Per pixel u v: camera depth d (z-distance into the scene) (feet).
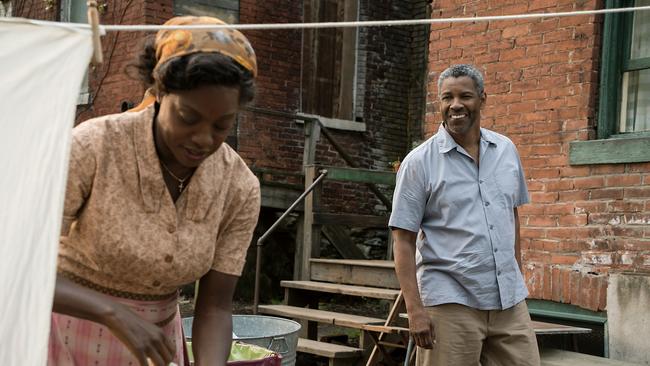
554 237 17.10
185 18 5.78
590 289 16.34
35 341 4.81
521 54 17.97
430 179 11.24
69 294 5.49
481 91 11.36
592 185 16.51
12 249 4.88
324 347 18.37
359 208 31.81
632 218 15.83
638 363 15.46
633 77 16.63
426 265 11.34
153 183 6.09
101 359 6.47
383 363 18.30
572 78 17.03
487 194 11.27
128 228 6.10
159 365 5.62
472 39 18.95
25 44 4.92
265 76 29.71
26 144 4.92
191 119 5.44
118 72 28.27
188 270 6.45
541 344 16.81
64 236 6.26
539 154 17.51
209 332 6.79
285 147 30.19
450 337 10.95
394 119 33.37
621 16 16.79
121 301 6.50
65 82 4.92
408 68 33.83
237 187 6.74
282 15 30.19
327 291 20.48
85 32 4.92
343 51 31.99
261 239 21.83
